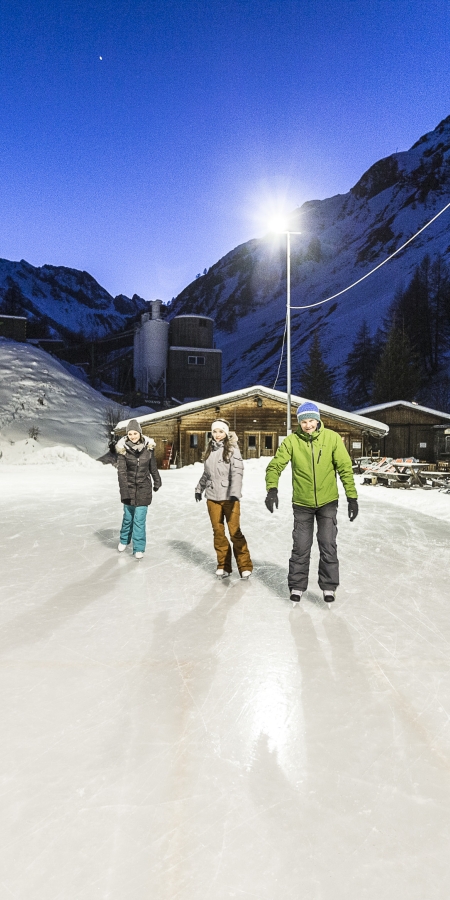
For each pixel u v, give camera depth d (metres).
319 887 1.65
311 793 2.09
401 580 5.37
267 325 193.75
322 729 2.57
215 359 60.75
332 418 26.39
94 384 68.25
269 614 4.31
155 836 1.85
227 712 2.72
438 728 2.60
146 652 3.51
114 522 8.80
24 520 8.98
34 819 1.93
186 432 25.98
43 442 33.91
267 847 1.81
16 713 2.69
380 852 1.79
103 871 1.70
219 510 5.43
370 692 2.97
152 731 2.53
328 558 4.56
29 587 5.02
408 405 32.78
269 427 26.48
